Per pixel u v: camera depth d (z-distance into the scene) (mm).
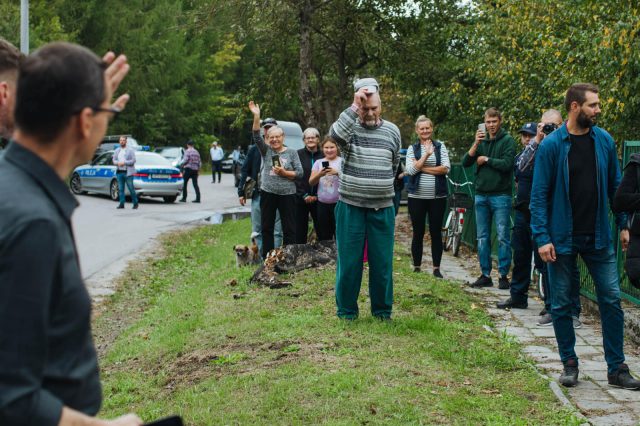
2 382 1530
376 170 6750
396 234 16297
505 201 9539
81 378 1729
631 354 6520
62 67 1706
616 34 9414
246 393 4906
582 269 8688
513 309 8352
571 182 5480
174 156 33781
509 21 15508
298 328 6578
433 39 22594
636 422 4734
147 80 45312
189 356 6078
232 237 15180
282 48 22906
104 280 11055
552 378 5711
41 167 1697
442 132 20859
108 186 23453
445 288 8984
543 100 14203
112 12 42125
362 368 5324
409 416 4445
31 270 1573
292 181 9930
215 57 54062
